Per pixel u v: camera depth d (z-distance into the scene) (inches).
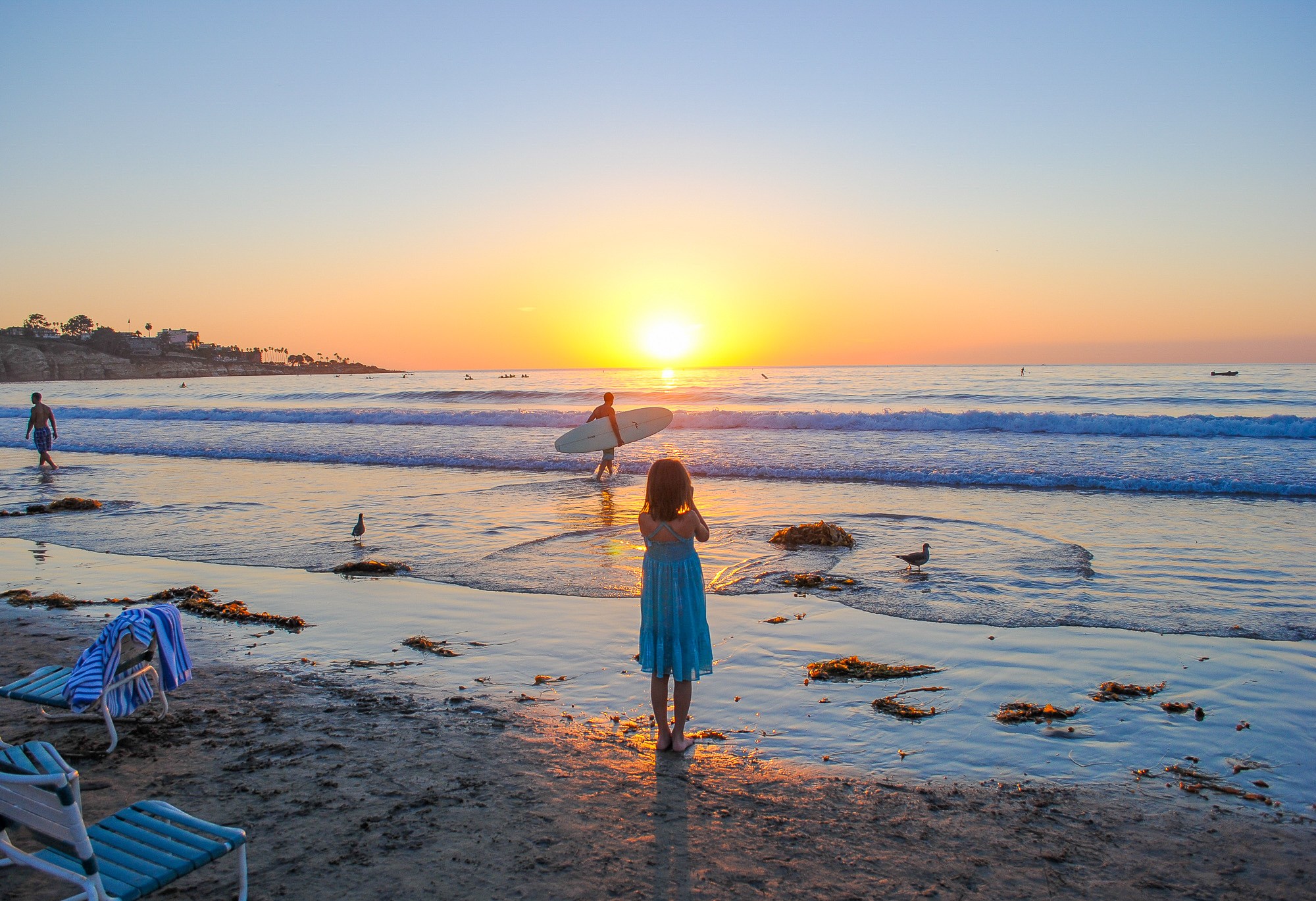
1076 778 163.0
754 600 291.0
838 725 188.7
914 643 245.0
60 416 1334.9
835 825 144.9
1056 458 667.4
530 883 126.3
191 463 744.3
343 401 1887.3
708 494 533.0
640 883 126.5
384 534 410.0
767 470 619.5
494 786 159.0
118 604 291.9
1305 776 162.9
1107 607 278.7
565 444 596.1
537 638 252.7
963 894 123.7
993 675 219.1
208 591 309.9
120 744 179.2
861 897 123.0
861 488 556.7
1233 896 123.3
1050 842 138.8
